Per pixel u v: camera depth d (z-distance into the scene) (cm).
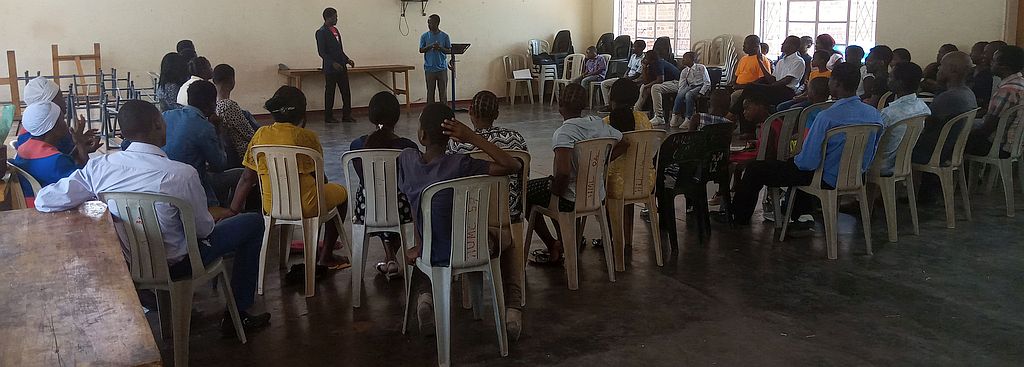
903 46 902
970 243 439
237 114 455
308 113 1104
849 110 408
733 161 496
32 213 266
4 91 921
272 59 1071
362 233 348
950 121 458
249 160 362
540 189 386
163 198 274
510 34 1255
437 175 287
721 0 1090
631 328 328
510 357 302
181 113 386
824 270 397
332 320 339
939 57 739
